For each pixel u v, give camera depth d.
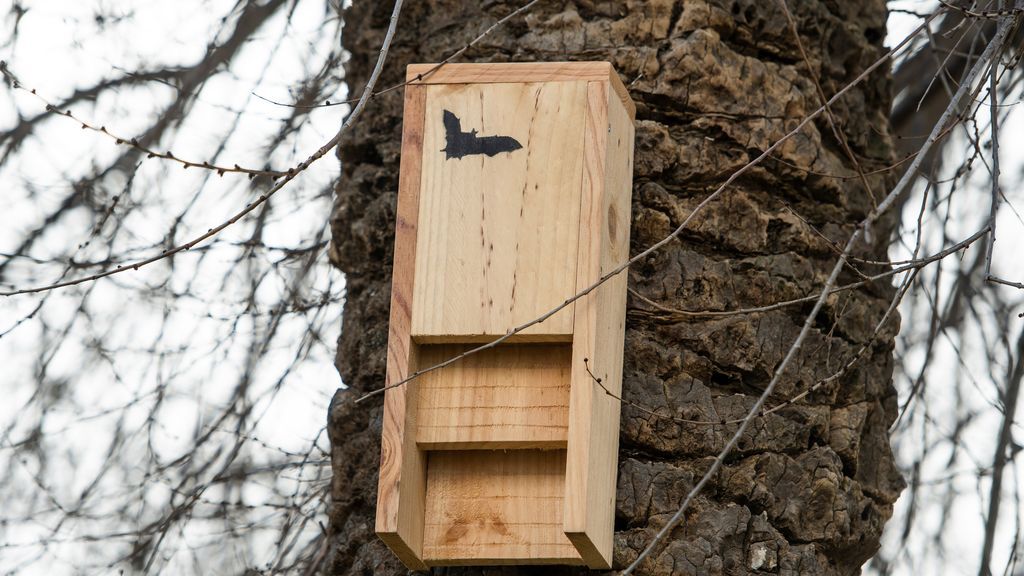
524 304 5.84
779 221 6.67
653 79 6.65
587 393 5.64
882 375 6.96
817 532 6.16
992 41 5.98
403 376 5.80
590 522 5.53
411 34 7.24
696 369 6.28
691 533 5.95
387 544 5.69
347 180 7.25
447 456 5.95
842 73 7.27
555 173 5.99
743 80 6.75
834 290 5.66
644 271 6.39
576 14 6.85
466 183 6.03
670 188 6.56
